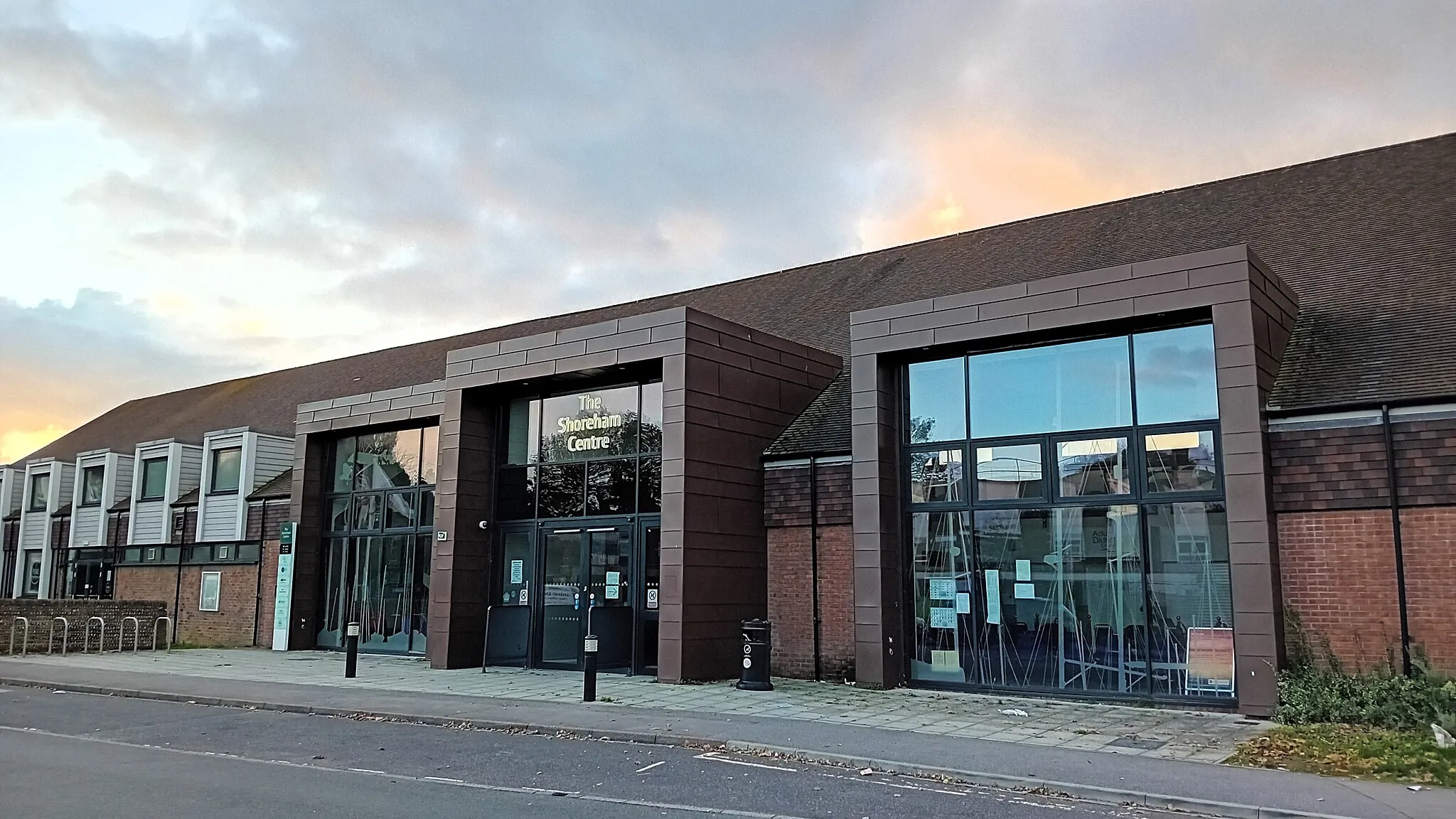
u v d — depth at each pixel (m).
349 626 17.12
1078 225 21.67
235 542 24.95
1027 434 14.77
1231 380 12.68
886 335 15.59
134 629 23.80
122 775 9.16
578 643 17.73
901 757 9.62
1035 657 14.27
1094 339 14.34
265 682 16.25
